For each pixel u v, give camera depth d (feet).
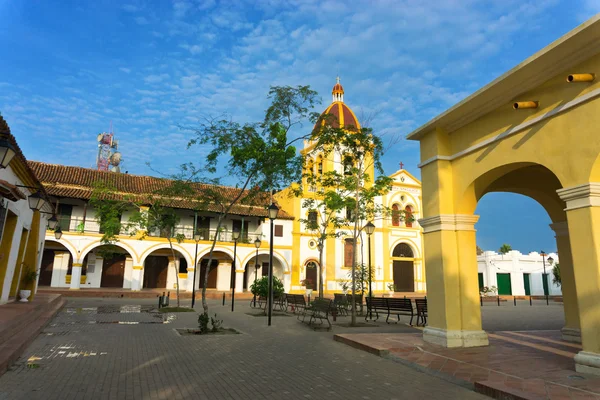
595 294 19.25
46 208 55.88
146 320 46.24
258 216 102.99
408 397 17.70
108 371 21.72
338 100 120.67
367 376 21.31
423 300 45.21
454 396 17.80
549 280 130.31
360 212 54.95
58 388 18.31
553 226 32.91
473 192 28.43
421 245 121.29
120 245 90.27
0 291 40.27
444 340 27.20
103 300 75.77
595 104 19.86
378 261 115.14
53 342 29.76
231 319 49.55
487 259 128.77
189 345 30.32
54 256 92.79
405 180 123.24
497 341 29.55
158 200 65.72
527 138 23.52
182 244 96.63
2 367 19.95
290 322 46.78
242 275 101.91
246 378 20.83
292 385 19.60
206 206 47.03
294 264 108.37
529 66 21.99
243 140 39.70
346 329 41.14
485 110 26.40
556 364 21.99
